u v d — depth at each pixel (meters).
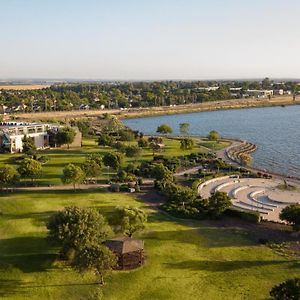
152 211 99.56
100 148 189.50
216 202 96.69
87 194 113.00
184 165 154.38
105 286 64.75
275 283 65.75
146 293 62.91
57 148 188.25
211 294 62.59
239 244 81.06
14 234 83.38
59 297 61.78
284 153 191.75
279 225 92.25
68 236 69.88
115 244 72.38
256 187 126.62
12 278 66.44
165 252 76.62
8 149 179.12
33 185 121.75
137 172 137.00
